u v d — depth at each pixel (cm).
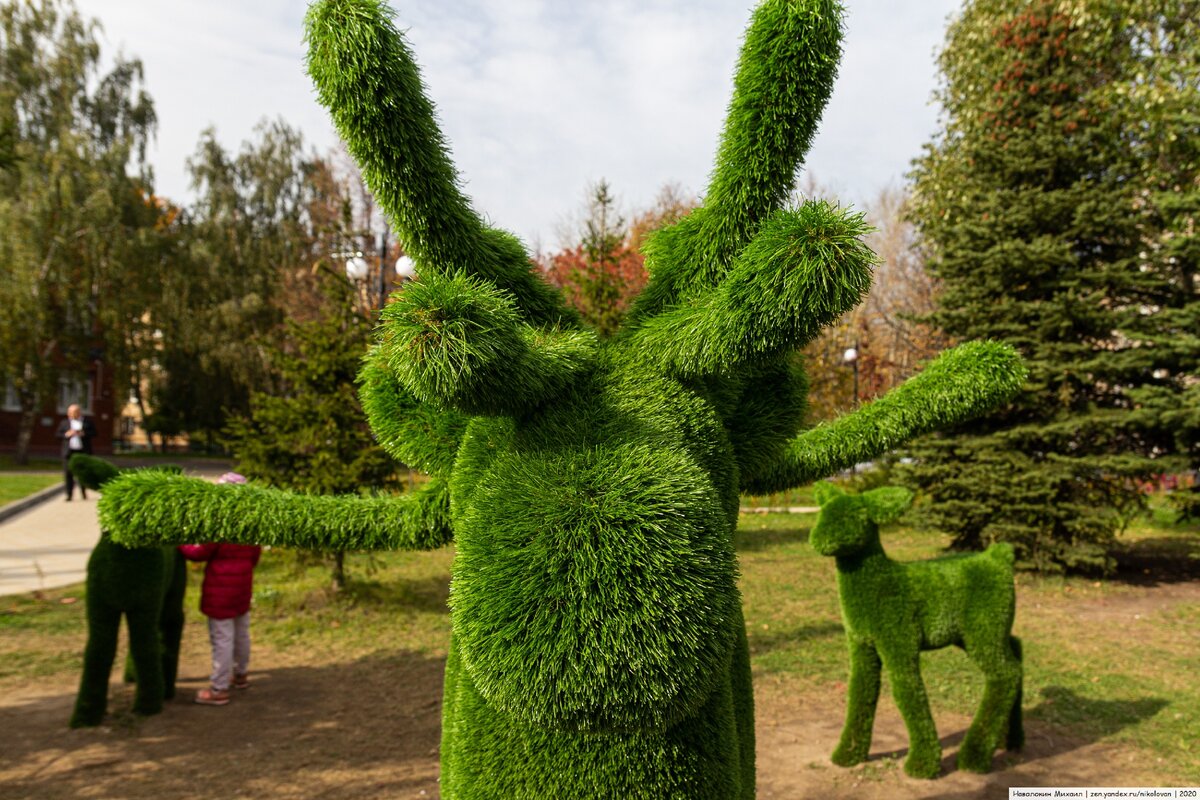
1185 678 538
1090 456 876
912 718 382
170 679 481
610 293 913
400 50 137
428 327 111
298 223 2891
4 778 363
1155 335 879
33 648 570
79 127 2320
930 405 190
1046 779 382
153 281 2384
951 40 1163
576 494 121
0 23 2158
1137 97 912
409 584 828
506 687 117
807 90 149
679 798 138
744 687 178
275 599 734
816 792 368
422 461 183
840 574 396
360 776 379
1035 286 930
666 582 116
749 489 202
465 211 154
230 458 3097
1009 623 392
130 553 437
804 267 118
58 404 2800
